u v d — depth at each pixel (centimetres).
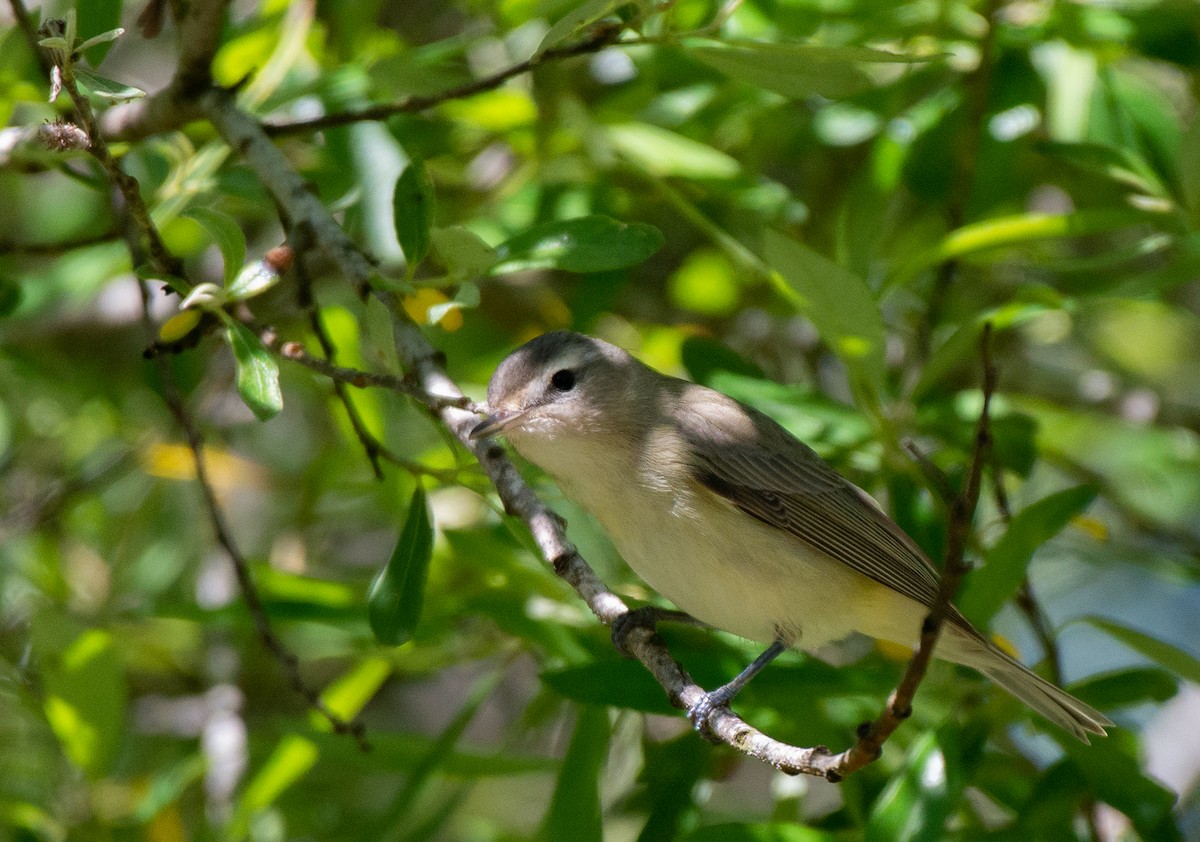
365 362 1178
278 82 1029
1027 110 1210
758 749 696
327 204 1071
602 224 792
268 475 1309
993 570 900
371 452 855
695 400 977
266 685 1349
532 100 1183
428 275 1131
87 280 1176
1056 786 893
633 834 1291
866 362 950
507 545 1025
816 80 798
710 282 1413
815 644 954
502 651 1091
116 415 1321
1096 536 1141
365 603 1002
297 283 929
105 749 966
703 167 1133
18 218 1455
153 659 1327
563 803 877
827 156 1380
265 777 1003
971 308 1386
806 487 947
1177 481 1521
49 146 754
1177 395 1664
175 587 1350
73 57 696
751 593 933
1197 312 1606
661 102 1230
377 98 1132
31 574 1227
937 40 1174
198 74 912
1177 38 1130
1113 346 1703
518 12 1046
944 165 1205
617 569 1162
